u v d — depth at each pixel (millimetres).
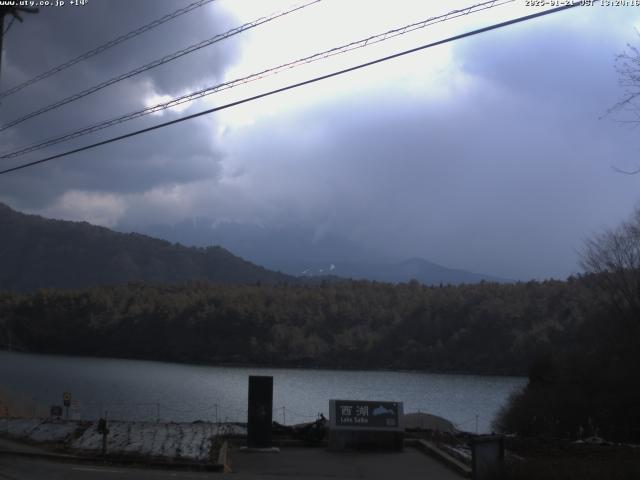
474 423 55250
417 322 128625
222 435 21047
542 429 38219
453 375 109188
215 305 149250
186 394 76625
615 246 41250
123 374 102938
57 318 155000
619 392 37375
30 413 42188
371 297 149000
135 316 150875
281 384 94875
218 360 133000
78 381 89125
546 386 41312
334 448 19906
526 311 109938
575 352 42219
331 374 113312
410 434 22922
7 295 167000
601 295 43469
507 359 105812
